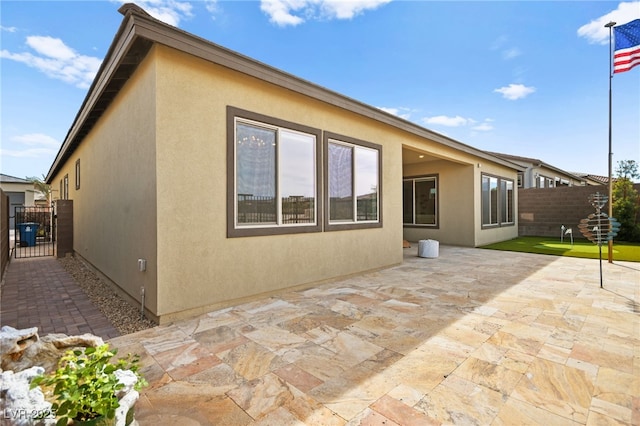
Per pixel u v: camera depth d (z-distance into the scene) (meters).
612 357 2.76
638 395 2.20
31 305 4.59
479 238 10.57
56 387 1.45
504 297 4.66
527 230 13.90
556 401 2.13
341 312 4.00
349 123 6.04
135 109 4.16
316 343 3.08
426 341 3.12
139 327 3.61
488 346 3.00
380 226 6.75
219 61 3.90
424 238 11.60
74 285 5.84
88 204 7.27
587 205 12.38
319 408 2.07
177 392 2.26
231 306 4.24
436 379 2.42
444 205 11.04
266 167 4.70
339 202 5.91
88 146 7.23
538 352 2.87
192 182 3.85
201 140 3.93
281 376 2.48
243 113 4.35
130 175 4.39
